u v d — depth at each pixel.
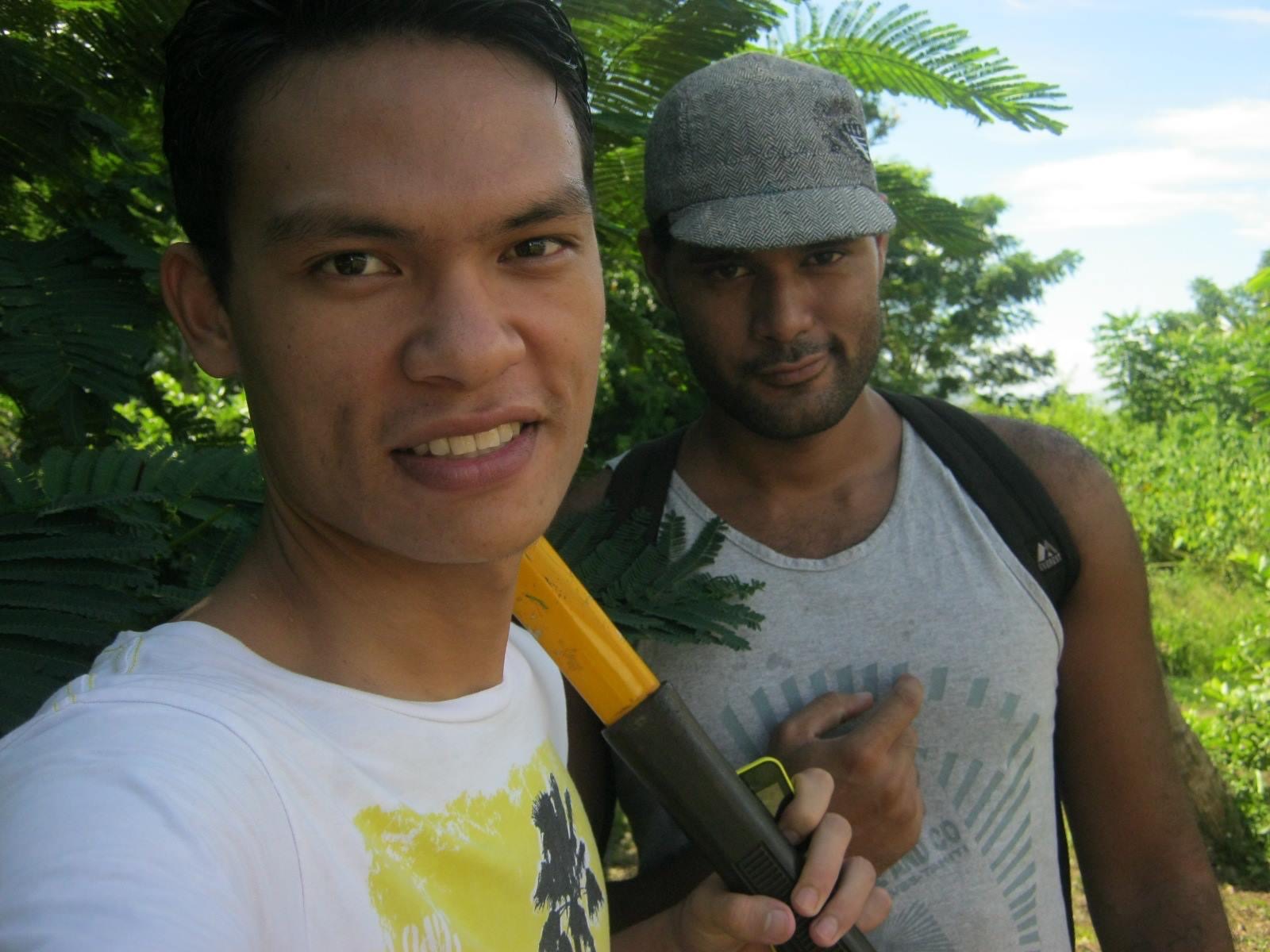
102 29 2.17
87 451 1.67
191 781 0.68
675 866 1.71
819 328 1.74
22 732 0.72
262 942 0.70
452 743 0.91
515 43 0.83
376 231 0.79
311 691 0.82
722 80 1.76
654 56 2.54
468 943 0.86
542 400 0.87
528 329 0.85
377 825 0.82
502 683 1.04
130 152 2.35
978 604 1.73
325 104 0.79
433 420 0.81
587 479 1.98
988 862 1.71
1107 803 1.84
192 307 0.93
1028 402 24.19
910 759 1.59
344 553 0.89
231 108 0.82
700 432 1.94
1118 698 1.81
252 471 1.72
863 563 1.77
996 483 1.78
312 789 0.77
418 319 0.81
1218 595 9.83
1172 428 14.44
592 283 0.91
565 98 0.88
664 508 1.88
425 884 0.85
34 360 1.87
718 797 1.23
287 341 0.82
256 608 0.89
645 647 1.78
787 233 1.67
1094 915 1.87
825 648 1.75
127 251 2.04
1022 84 2.75
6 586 1.41
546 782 1.07
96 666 0.82
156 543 1.50
